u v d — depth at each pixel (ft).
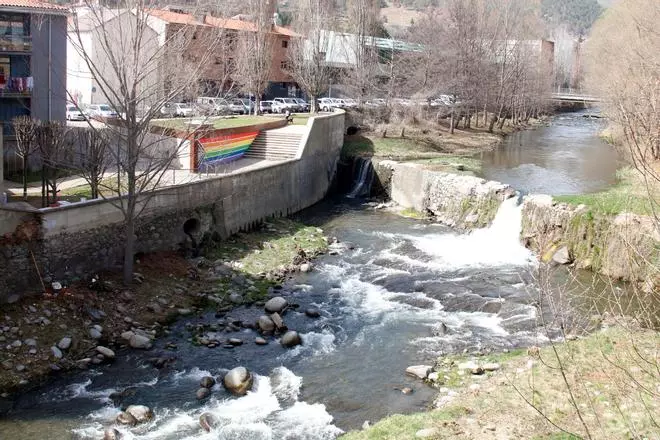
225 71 122.72
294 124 155.02
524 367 55.93
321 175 144.97
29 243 70.38
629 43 129.80
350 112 185.78
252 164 123.75
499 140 215.92
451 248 104.73
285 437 51.31
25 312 67.31
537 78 290.97
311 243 104.94
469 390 54.13
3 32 107.55
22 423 52.60
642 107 35.99
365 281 89.04
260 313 77.05
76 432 51.49
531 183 138.21
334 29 233.76
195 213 96.17
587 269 93.40
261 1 171.94
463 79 208.33
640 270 36.24
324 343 69.21
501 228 110.22
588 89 256.73
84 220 76.74
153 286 79.87
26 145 78.84
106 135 88.53
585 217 95.61
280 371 62.54
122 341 67.97
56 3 110.83
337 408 55.93
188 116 120.67
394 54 214.48
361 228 117.91
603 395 46.73
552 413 45.78
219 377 61.31
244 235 105.81
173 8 119.96
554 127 278.26
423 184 131.64
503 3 258.98
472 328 73.20
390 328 73.31
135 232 85.30
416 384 59.82
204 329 72.02
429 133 201.87
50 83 113.50
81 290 74.02
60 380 59.88
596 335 59.36
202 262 90.33
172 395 57.82
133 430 52.08
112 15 113.19
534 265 94.43
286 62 232.73
